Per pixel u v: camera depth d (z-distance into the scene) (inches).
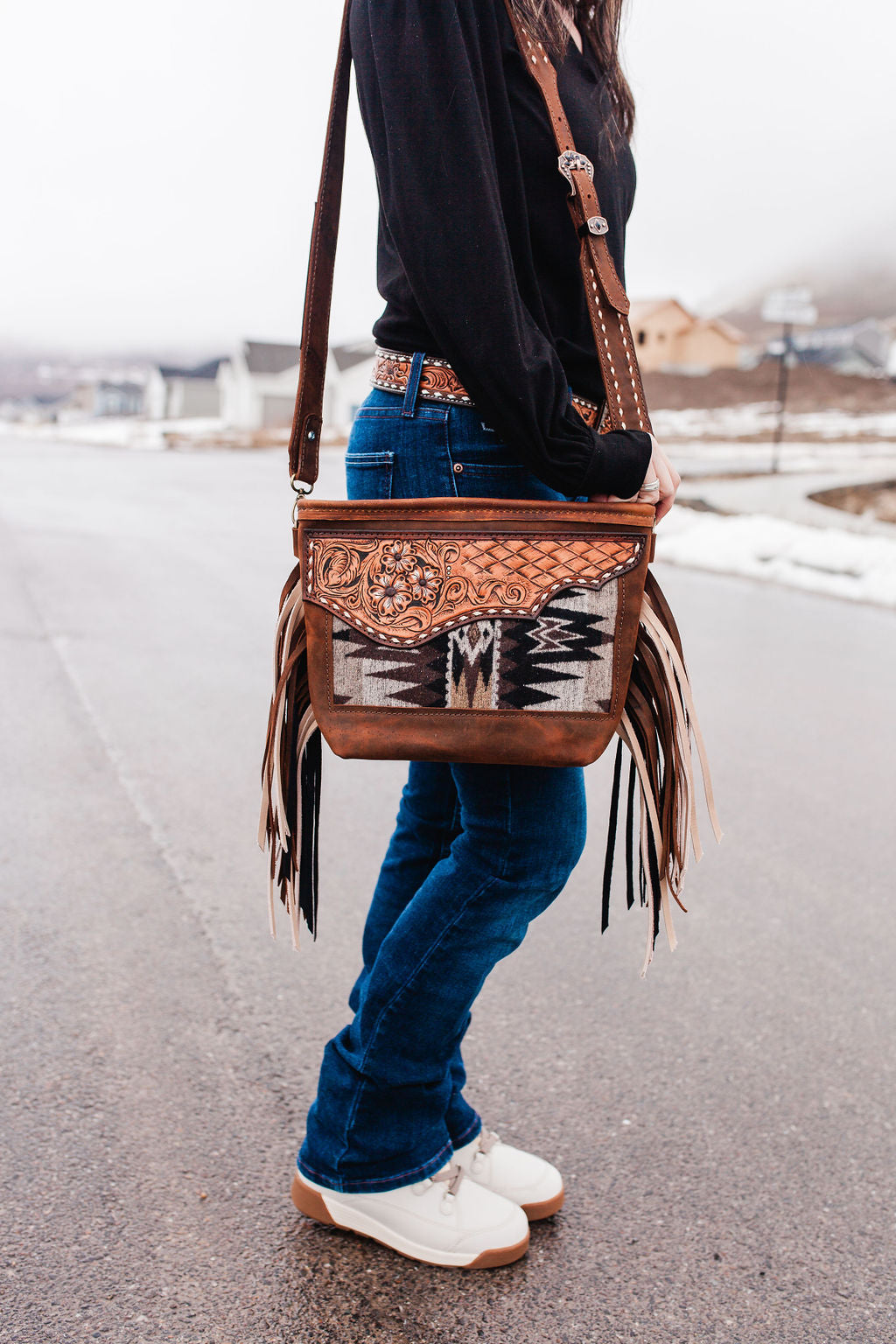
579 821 48.7
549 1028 78.0
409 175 40.6
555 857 48.0
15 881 98.0
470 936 48.7
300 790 47.1
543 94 43.8
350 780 134.3
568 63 46.6
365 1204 53.4
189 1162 60.7
